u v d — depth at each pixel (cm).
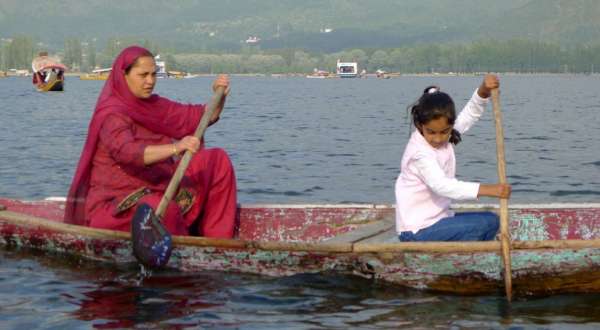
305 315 573
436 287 624
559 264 602
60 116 2933
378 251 625
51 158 1562
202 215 720
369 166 1482
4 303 603
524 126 2527
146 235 635
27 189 1188
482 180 1327
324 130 2344
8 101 4234
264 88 8488
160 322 561
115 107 682
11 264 705
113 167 696
